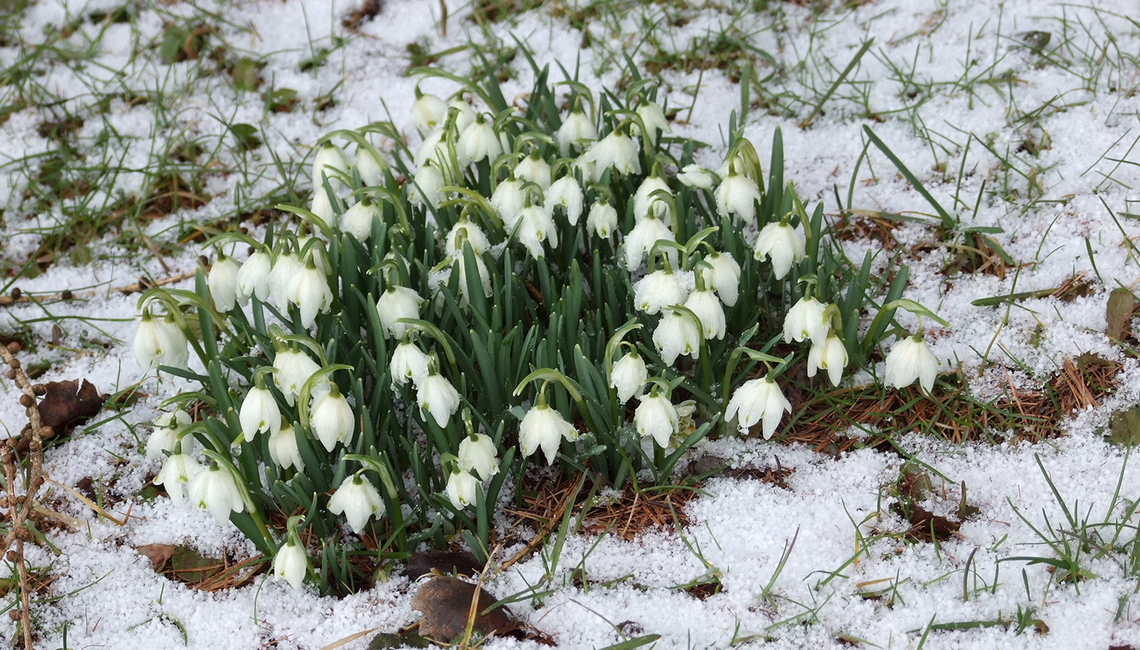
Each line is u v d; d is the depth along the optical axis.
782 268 2.38
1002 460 2.43
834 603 2.15
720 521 2.34
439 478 2.45
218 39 4.07
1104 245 2.86
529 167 2.63
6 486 2.51
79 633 2.22
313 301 2.27
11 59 4.04
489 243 2.59
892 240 2.99
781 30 3.86
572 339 2.46
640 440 2.48
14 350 2.96
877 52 3.70
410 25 4.11
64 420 2.68
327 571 2.20
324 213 2.74
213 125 3.71
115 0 4.27
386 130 2.89
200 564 2.36
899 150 3.29
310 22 4.15
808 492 2.39
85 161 3.58
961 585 2.16
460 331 2.50
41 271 3.24
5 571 2.35
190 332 2.44
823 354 2.26
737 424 2.52
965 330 2.71
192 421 2.65
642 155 2.92
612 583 2.22
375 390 2.26
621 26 3.97
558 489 2.46
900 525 2.31
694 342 2.21
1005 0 3.82
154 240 3.30
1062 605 2.10
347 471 2.36
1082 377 2.56
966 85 3.44
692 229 2.61
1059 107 3.33
